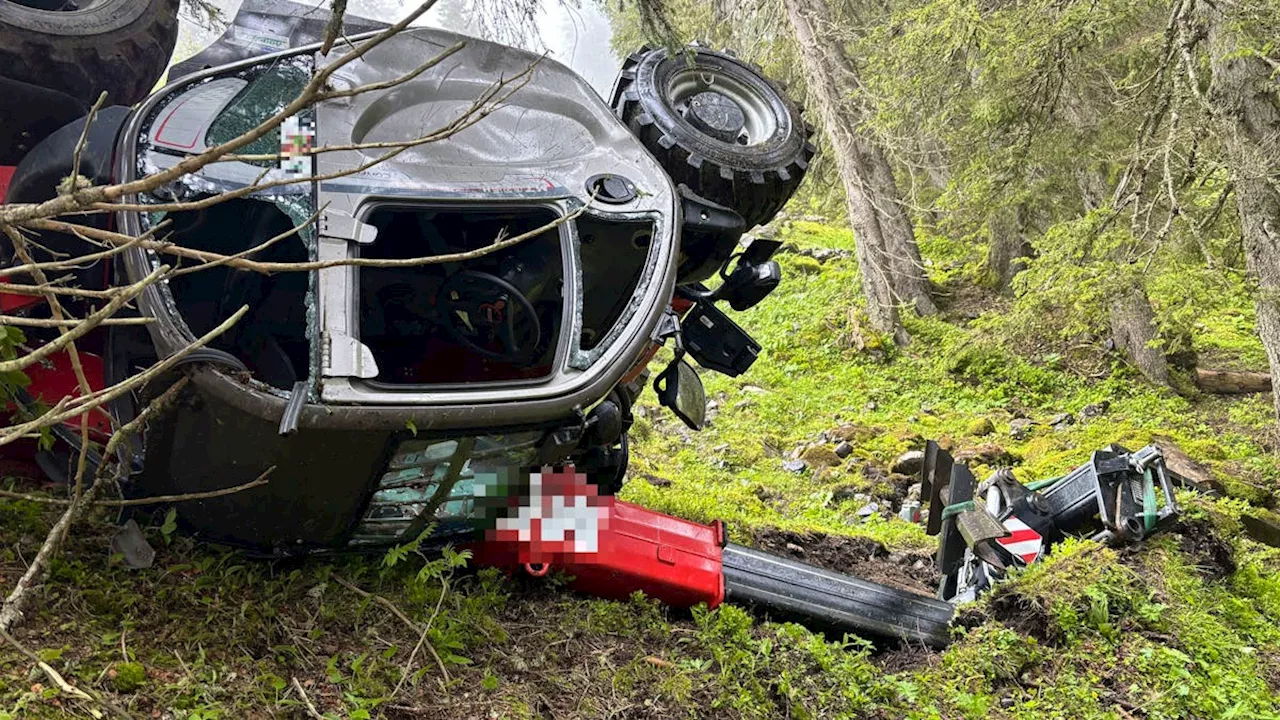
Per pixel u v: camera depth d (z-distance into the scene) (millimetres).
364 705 3170
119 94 4785
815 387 13680
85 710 2742
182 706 2898
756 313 16688
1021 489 5715
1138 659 4496
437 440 3441
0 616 2822
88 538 3588
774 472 9852
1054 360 13891
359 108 3855
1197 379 13781
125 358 3621
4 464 3896
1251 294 8383
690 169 4574
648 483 7480
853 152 14859
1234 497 8922
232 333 3953
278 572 3789
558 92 4273
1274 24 7953
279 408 3217
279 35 4363
